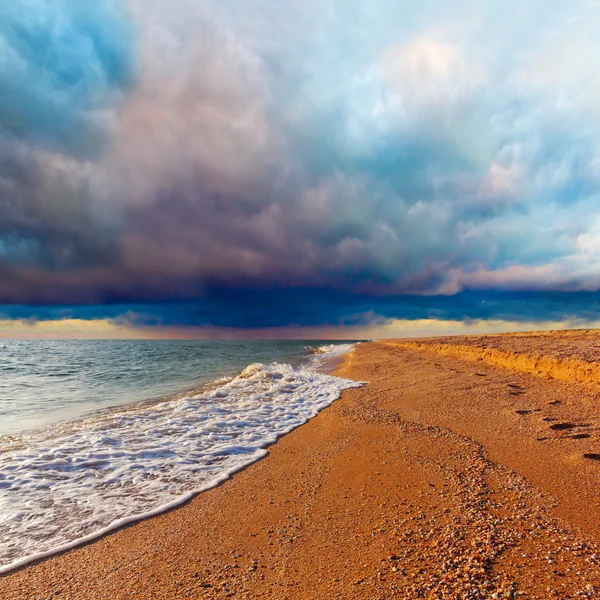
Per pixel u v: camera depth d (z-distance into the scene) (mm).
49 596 3539
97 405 13430
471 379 14000
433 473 5941
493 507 4676
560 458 6055
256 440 8742
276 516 5016
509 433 7516
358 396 13289
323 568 3754
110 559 4176
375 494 5402
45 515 5273
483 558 3617
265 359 35938
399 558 3775
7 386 18328
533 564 3482
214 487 6164
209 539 4523
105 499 5766
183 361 33750
